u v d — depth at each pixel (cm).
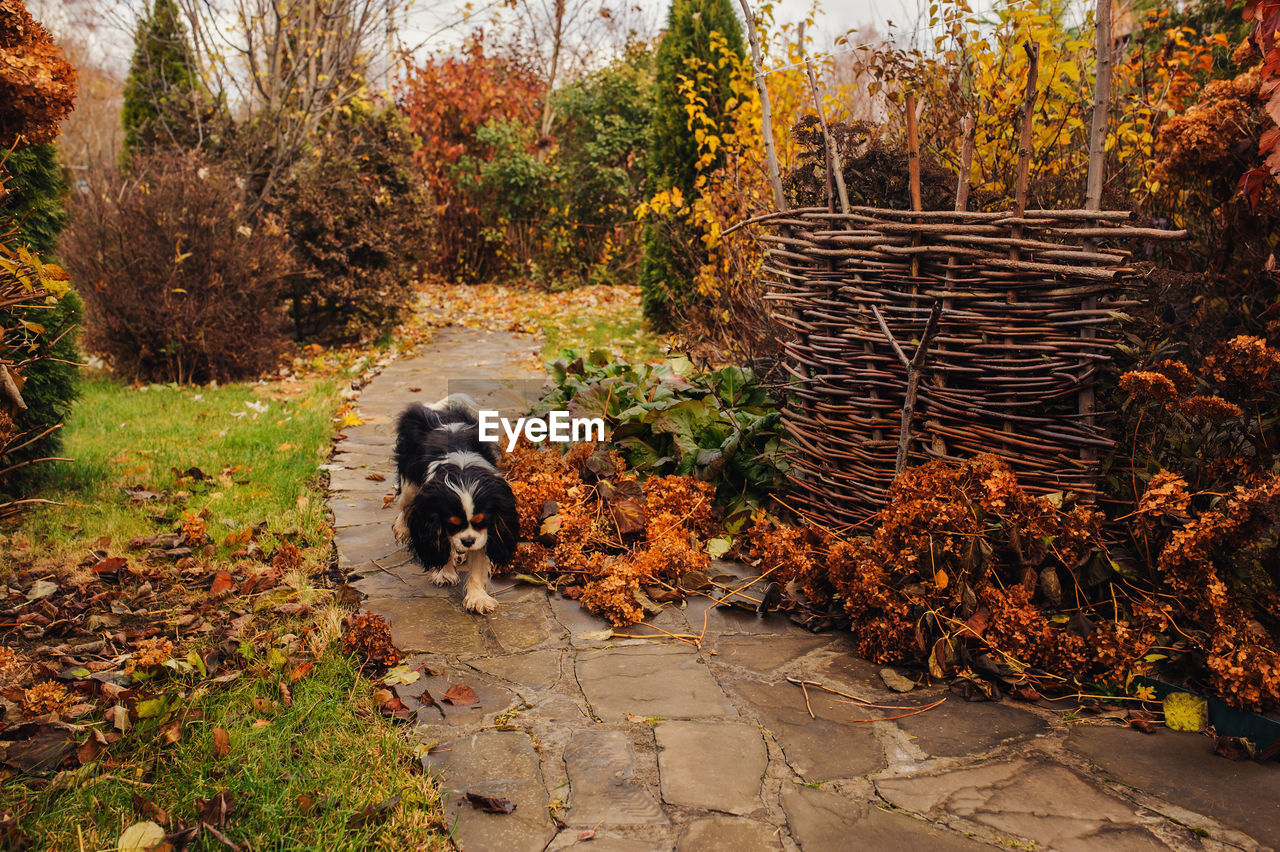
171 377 759
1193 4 579
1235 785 225
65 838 200
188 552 384
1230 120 348
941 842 203
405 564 384
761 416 456
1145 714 262
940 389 339
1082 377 313
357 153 1012
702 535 411
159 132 1195
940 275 344
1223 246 371
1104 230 302
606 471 450
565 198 1554
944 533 294
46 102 312
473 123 1600
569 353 823
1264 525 265
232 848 195
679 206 788
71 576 351
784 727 256
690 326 677
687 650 308
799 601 340
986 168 417
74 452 517
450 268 1616
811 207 399
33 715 247
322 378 794
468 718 259
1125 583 296
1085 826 209
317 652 288
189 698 260
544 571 374
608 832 207
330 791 218
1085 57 454
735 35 941
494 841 203
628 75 1580
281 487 475
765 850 200
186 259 750
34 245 420
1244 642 250
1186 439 309
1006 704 271
